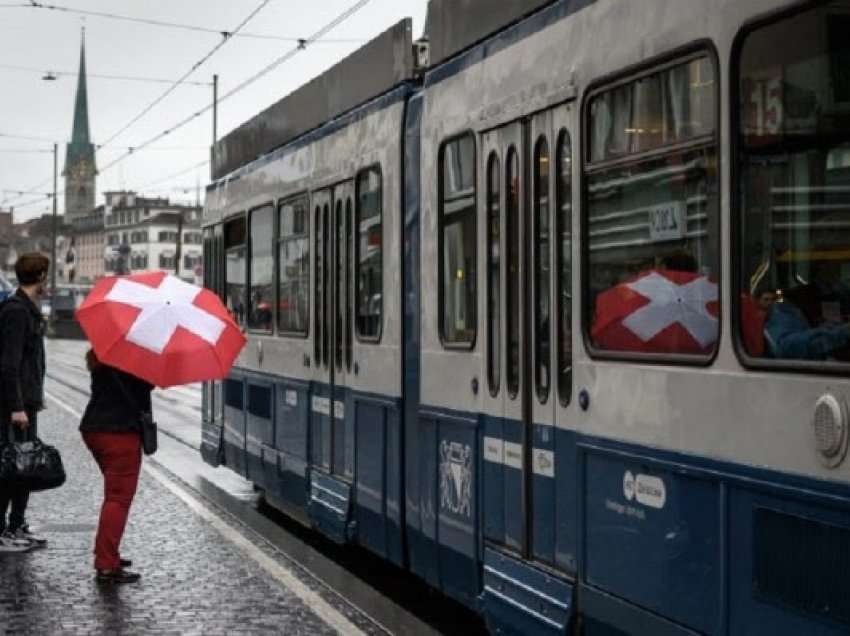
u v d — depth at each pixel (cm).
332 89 1088
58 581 908
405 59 907
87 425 909
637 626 573
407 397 882
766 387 482
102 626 775
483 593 741
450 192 805
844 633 437
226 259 1504
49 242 17762
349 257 1016
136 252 14762
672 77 553
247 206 1395
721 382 511
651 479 563
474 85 767
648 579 564
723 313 511
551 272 663
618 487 592
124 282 912
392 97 921
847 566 436
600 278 614
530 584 675
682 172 544
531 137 691
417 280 862
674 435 545
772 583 476
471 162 771
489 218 744
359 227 994
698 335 530
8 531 1035
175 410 2850
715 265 517
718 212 515
